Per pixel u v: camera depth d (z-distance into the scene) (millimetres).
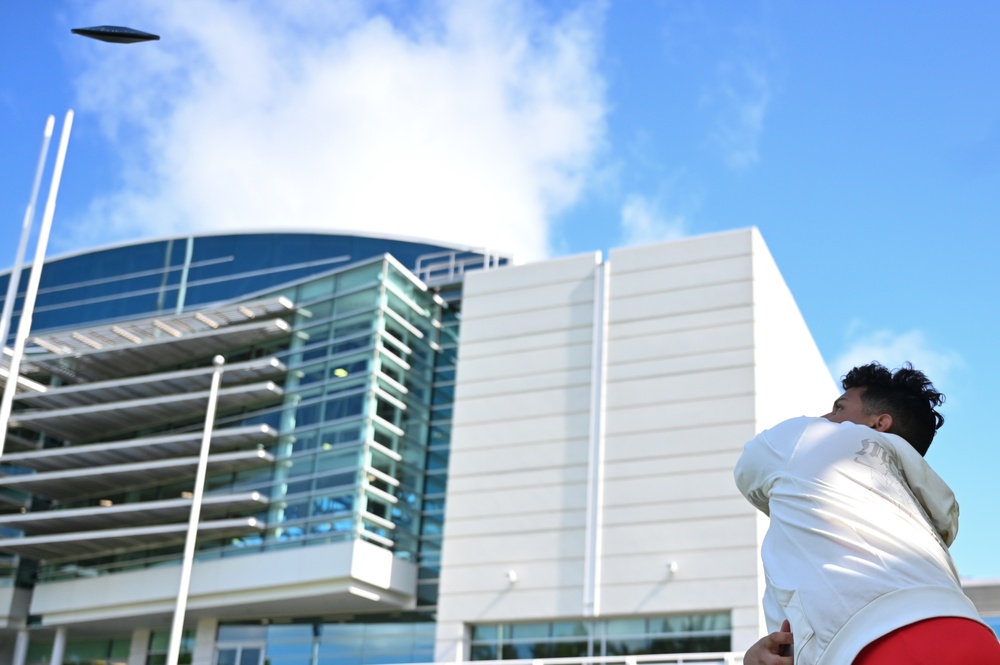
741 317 36531
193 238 53188
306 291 43000
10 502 46438
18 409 48031
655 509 35219
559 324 39281
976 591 25344
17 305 54844
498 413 38844
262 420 41188
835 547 1705
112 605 41781
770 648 1739
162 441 41656
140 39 12188
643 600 34281
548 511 36656
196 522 33500
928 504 1896
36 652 46531
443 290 43906
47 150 26250
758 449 1922
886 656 1567
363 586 36750
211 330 43500
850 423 1892
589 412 37469
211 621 41562
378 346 39438
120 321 52344
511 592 36094
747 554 33469
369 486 37656
